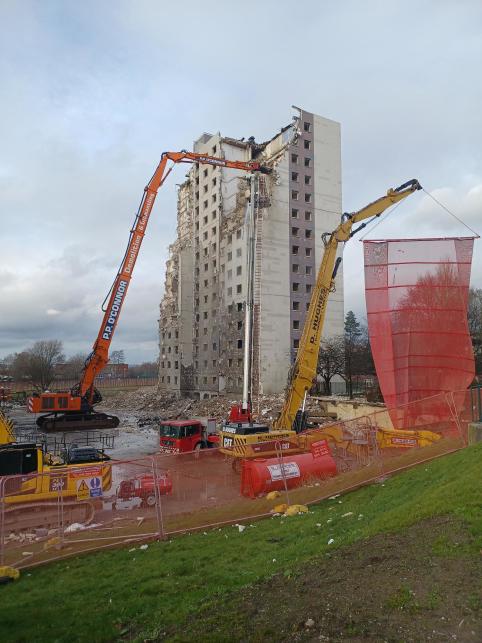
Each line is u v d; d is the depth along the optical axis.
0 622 8.32
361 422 21.03
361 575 7.38
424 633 5.65
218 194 80.00
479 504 9.21
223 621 6.85
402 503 11.77
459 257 24.89
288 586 7.64
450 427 19.78
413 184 26.14
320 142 76.81
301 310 72.12
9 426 22.50
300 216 73.62
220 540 12.16
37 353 122.19
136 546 12.52
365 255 25.75
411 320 24.72
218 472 15.77
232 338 74.06
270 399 61.81
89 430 48.69
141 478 13.95
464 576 6.73
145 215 45.28
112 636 7.51
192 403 72.94
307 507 14.75
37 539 12.06
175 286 93.25
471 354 23.61
